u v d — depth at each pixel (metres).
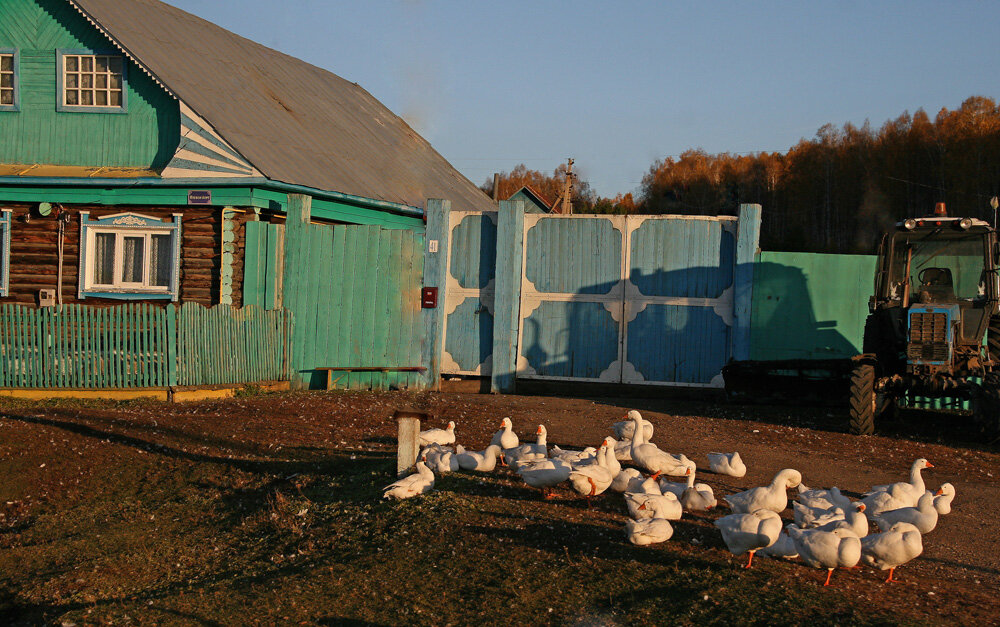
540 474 8.16
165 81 17.62
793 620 5.46
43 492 9.98
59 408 13.16
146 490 10.02
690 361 15.76
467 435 11.63
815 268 15.35
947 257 12.98
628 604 5.86
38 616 6.71
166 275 17.47
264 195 16.97
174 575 7.55
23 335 14.68
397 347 16.36
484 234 16.38
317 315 16.50
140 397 14.34
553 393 16.19
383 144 25.67
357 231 16.41
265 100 21.28
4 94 19.00
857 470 10.20
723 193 80.88
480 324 16.41
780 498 7.19
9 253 17.89
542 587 6.20
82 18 18.69
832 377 14.03
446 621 5.83
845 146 72.62
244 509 9.11
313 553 7.47
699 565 6.52
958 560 7.03
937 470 10.33
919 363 12.09
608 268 16.03
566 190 43.72
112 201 17.44
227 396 14.96
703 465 10.14
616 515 7.86
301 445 11.21
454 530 7.40
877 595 5.98
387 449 10.82
